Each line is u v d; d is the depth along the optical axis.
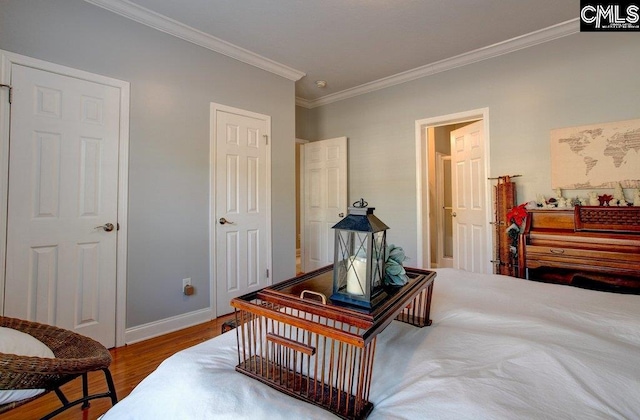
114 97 2.32
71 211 2.13
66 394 1.72
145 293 2.47
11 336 1.15
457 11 2.48
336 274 0.94
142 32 2.46
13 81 1.92
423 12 2.49
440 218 4.90
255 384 0.79
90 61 2.21
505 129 3.05
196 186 2.79
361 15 2.52
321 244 4.52
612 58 2.53
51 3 2.05
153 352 2.24
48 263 2.05
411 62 3.37
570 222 2.58
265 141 3.36
